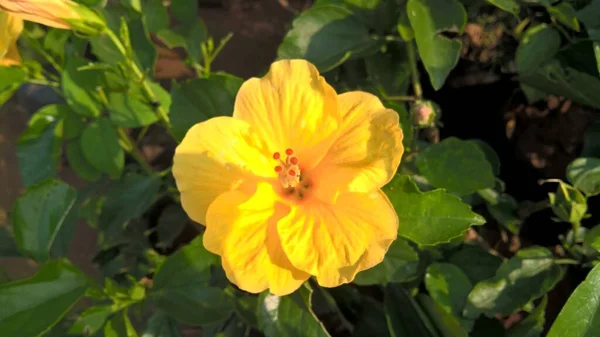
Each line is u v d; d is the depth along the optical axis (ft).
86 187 1.35
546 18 1.11
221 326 1.23
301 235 0.75
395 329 1.01
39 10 0.79
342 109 0.79
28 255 0.89
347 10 1.03
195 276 0.92
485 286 0.96
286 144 0.81
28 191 0.89
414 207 0.81
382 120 0.77
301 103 0.78
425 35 0.96
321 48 1.04
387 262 0.98
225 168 0.77
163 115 1.08
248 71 1.66
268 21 1.71
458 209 0.79
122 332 0.90
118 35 1.07
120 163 1.07
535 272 0.97
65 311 0.82
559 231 1.15
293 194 0.82
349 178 0.74
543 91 1.15
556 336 0.81
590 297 0.82
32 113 1.67
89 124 1.05
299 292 0.90
